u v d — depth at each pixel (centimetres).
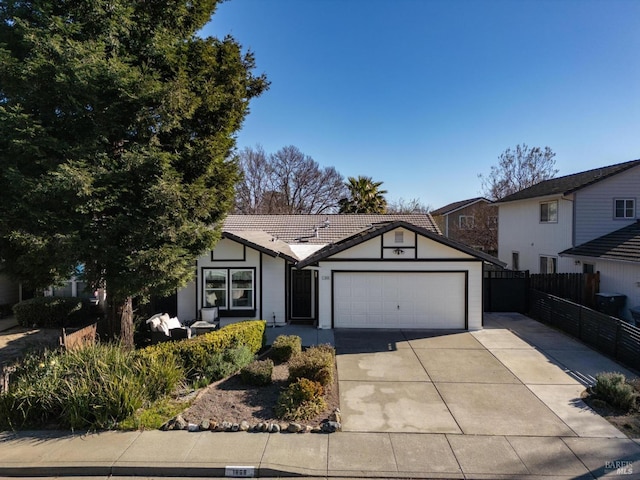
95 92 821
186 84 922
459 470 527
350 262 1370
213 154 1013
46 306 1425
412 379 869
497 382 848
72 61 777
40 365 730
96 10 843
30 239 773
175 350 850
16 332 1366
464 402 745
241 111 1098
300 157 4559
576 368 934
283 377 855
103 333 1140
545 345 1131
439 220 4009
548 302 1406
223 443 591
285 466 533
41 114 830
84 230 841
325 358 829
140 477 528
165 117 891
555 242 1978
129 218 881
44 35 799
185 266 1021
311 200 4600
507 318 1505
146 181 897
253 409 697
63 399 656
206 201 998
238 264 1457
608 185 1812
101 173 826
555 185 2241
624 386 715
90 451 570
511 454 564
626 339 955
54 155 829
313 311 1514
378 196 3703
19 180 762
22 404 645
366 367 950
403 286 1366
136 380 701
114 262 877
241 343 970
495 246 3341
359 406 727
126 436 613
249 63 1167
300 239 1967
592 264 1688
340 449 577
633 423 654
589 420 668
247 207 4403
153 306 1441
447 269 1348
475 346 1129
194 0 995
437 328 1355
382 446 586
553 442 597
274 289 1463
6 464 538
